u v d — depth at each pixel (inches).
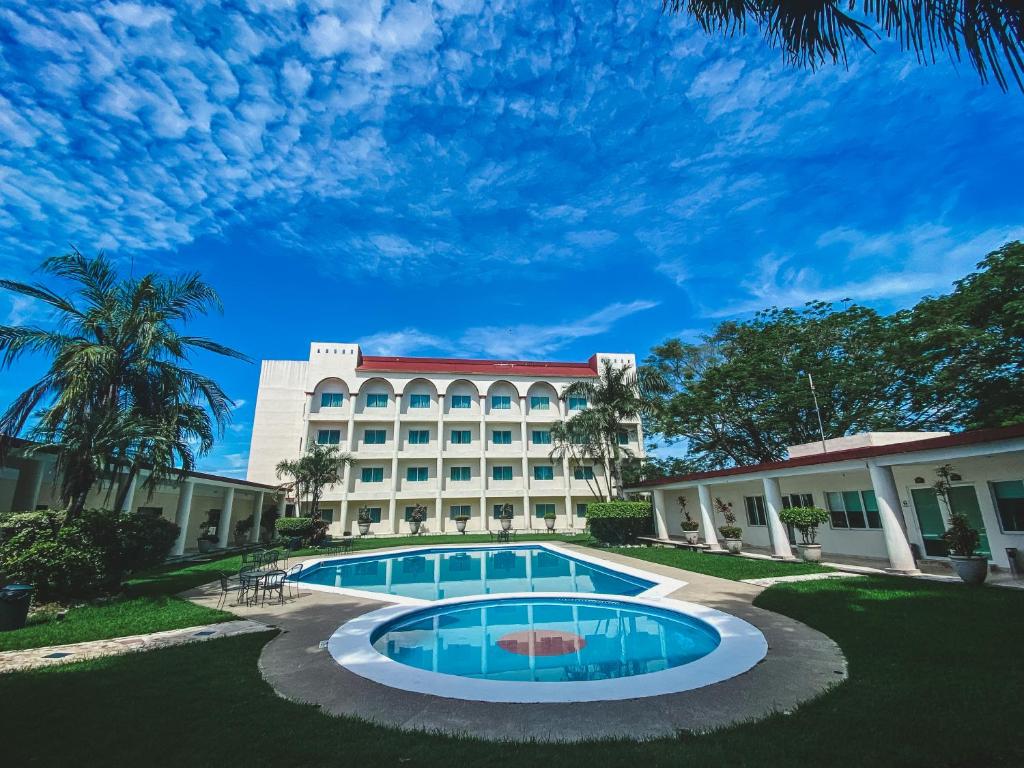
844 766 135.3
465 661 292.2
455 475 1445.6
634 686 208.5
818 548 566.3
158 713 180.2
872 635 265.7
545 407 1553.9
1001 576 424.8
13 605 316.5
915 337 827.4
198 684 212.8
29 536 397.1
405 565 743.7
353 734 162.7
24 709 183.3
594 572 646.5
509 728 170.7
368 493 1362.0
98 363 422.9
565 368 1651.1
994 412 745.0
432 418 1459.2
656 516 978.7
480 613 405.7
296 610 384.8
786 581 458.0
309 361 1430.9
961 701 174.7
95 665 241.6
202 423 496.7
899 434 604.7
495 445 1487.5
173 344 459.5
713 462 1264.8
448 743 156.5
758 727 163.6
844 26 157.1
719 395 1104.2
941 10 143.2
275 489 1208.8
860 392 936.3
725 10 170.6
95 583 406.3
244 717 176.9
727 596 401.7
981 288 753.0
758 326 1122.0
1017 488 450.3
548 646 320.5
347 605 404.2
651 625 370.0
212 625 332.8
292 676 229.3
